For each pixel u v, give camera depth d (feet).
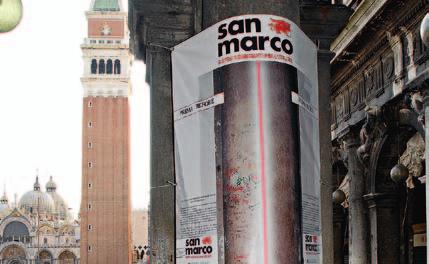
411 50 58.39
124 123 438.40
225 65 32.12
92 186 431.02
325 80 41.19
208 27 33.50
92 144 434.71
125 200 431.02
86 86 439.22
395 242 68.74
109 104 439.22
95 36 449.89
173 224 38.32
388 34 62.18
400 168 58.29
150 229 38.63
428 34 38.14
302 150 32.83
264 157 31.42
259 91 31.68
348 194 79.82
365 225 71.36
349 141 74.59
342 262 88.28
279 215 31.32
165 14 39.06
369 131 68.95
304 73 33.68
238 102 31.78
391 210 69.05
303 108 33.35
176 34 39.29
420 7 55.52
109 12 455.63
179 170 33.45
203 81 32.89
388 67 64.08
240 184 31.48
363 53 69.15
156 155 38.91
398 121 64.18
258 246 30.99
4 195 612.70
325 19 41.06
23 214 549.13
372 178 69.46
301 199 32.40
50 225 559.79
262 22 32.09
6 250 545.44
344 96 77.77
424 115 53.98
